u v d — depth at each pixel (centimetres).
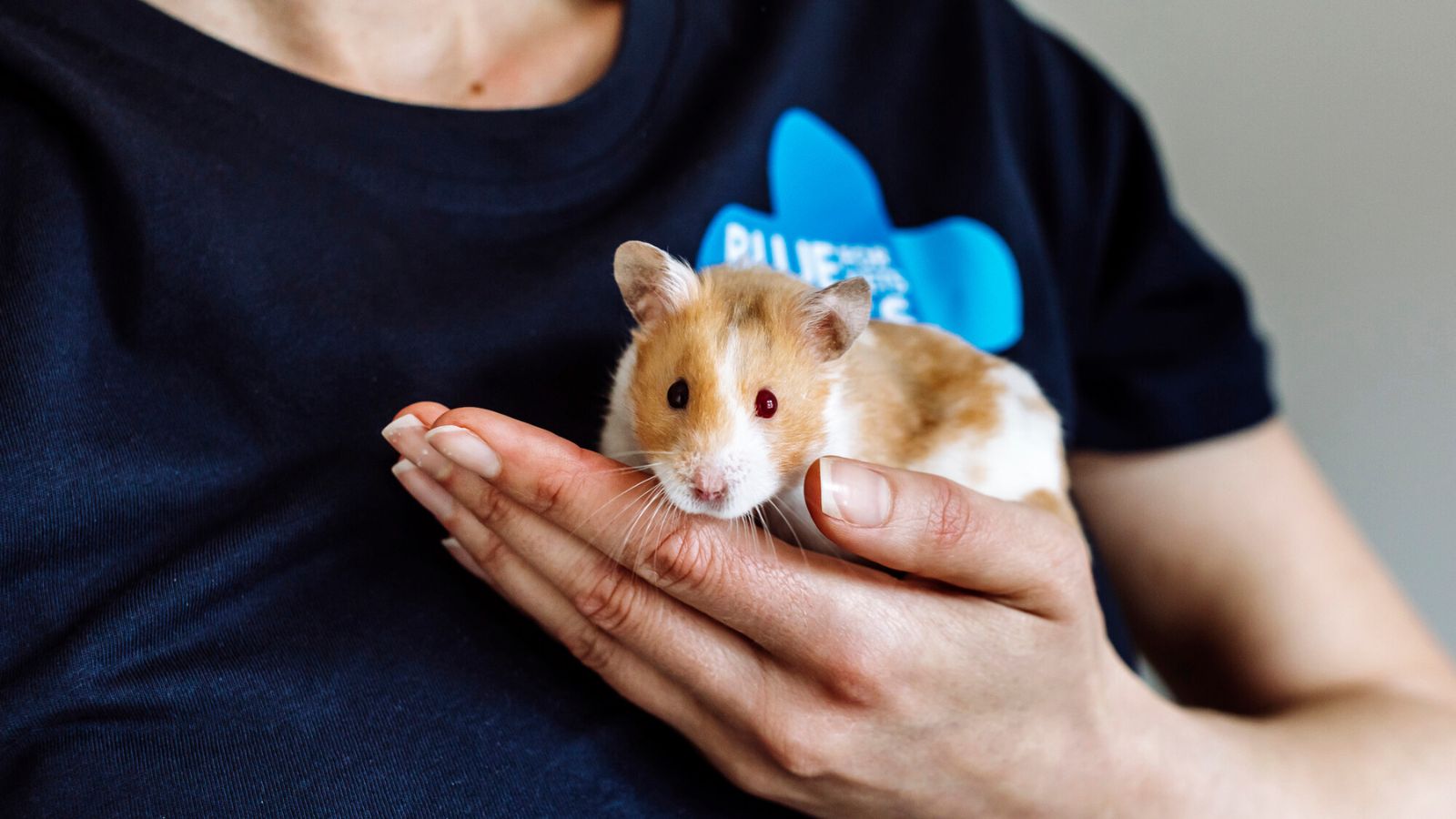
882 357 32
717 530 26
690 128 35
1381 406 67
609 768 29
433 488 27
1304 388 69
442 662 28
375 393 29
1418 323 65
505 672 28
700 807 29
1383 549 69
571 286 31
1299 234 67
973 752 29
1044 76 42
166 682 26
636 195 34
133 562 27
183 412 28
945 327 36
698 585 25
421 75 35
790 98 36
